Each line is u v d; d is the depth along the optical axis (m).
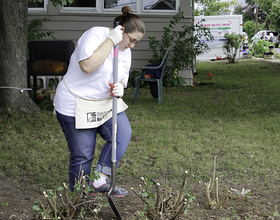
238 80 11.98
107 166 2.67
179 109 6.93
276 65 18.34
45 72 6.78
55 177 3.57
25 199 3.06
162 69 7.54
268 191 3.25
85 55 2.28
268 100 7.77
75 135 2.57
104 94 2.56
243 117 6.21
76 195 2.52
